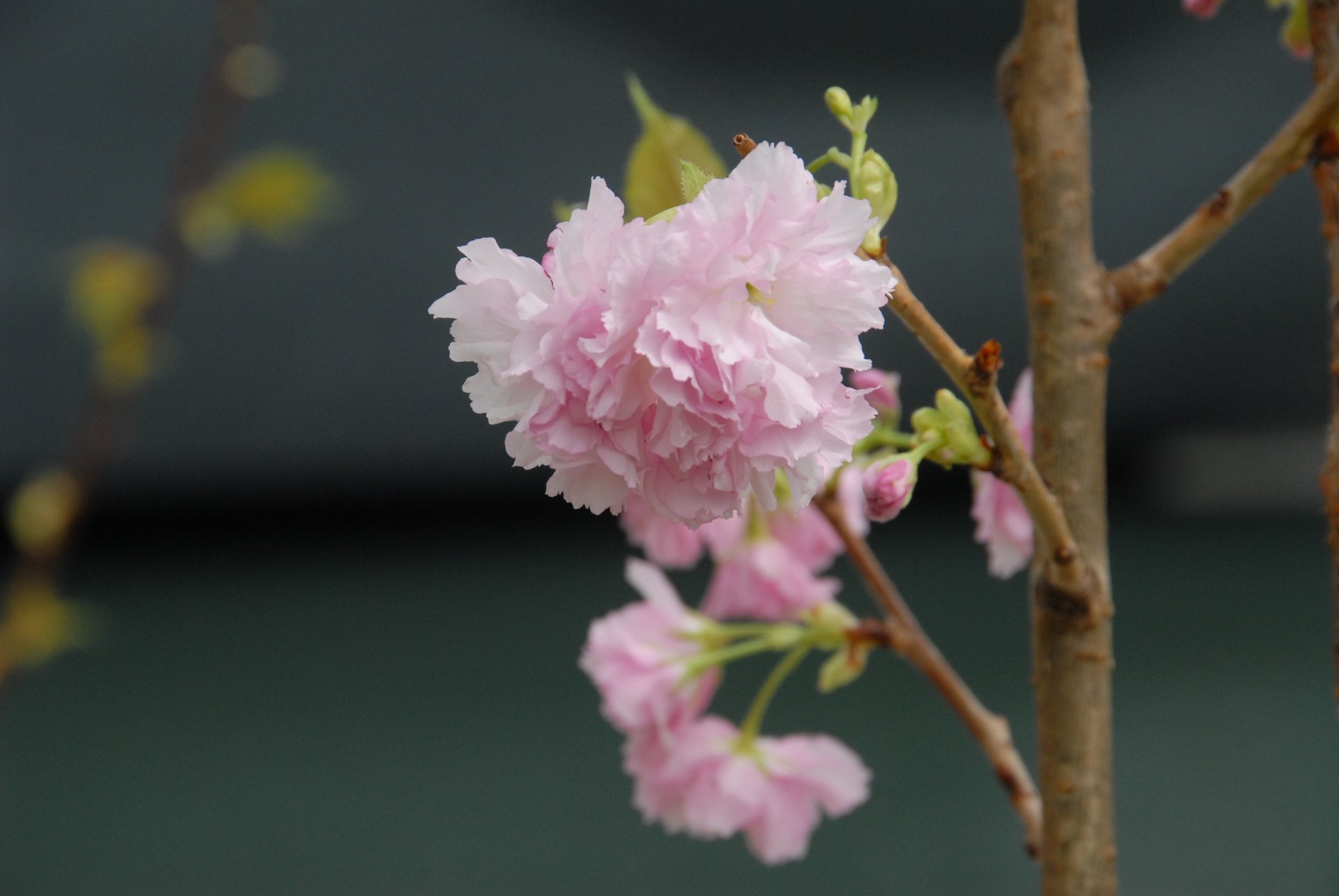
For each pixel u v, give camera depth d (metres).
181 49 2.52
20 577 1.30
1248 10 2.54
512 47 2.56
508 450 0.86
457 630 2.54
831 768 0.99
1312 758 1.97
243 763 2.06
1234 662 2.26
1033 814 0.94
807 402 0.85
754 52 2.49
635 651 0.98
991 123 2.50
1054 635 0.91
